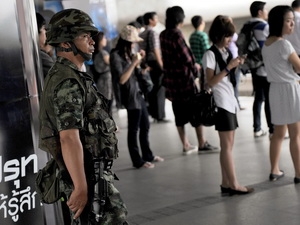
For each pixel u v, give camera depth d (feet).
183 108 22.20
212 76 15.80
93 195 8.52
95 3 35.22
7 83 9.59
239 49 23.12
